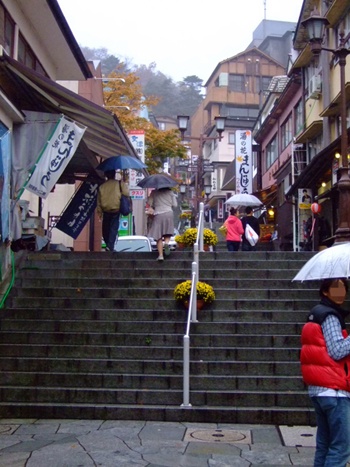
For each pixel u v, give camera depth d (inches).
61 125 422.0
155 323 352.8
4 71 405.4
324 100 845.8
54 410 291.9
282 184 1123.3
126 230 944.3
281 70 2278.5
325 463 174.4
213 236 511.2
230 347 335.0
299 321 359.6
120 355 331.9
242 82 2260.1
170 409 289.3
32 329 356.2
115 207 471.5
